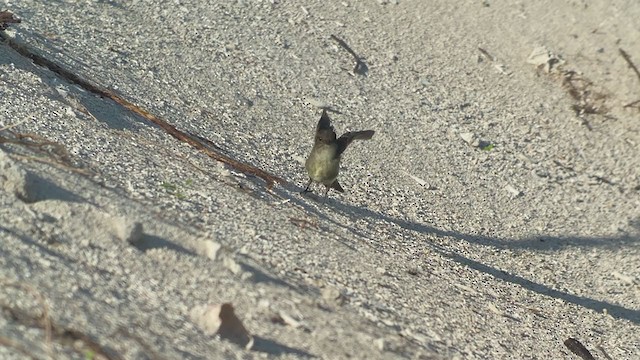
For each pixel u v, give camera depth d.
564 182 15.62
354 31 17.70
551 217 14.59
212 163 11.41
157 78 13.76
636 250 14.01
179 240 7.95
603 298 12.51
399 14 18.61
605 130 17.08
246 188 10.98
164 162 10.58
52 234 7.27
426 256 11.65
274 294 7.82
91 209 7.83
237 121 13.69
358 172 13.80
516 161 15.81
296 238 9.77
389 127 15.50
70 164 9.12
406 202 13.52
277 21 17.19
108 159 9.82
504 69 17.97
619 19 19.44
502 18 19.14
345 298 8.61
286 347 6.96
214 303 7.20
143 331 6.32
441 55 17.89
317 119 14.88
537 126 16.83
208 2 16.92
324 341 7.33
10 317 5.81
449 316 9.72
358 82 16.41
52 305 6.15
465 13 19.09
